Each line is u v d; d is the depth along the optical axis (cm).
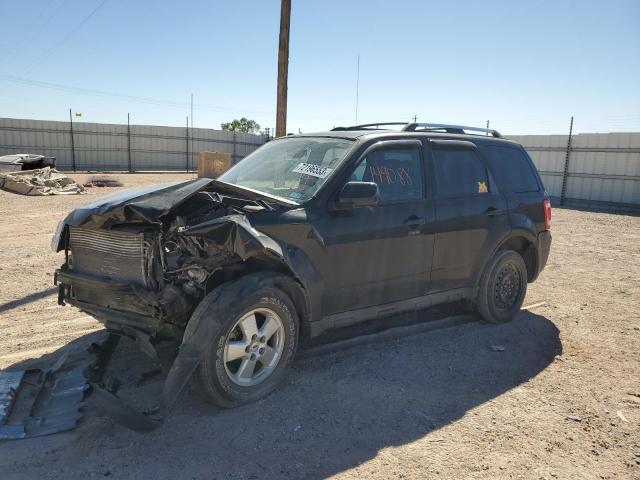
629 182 2008
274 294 372
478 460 316
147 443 322
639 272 848
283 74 1252
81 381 372
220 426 343
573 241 1174
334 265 411
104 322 392
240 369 365
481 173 541
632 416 377
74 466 298
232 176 490
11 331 495
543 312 620
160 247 359
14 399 360
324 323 416
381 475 299
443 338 517
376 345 490
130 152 3953
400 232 450
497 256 546
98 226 371
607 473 310
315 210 402
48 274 713
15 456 305
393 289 457
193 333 344
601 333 552
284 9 1229
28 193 1802
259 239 352
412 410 374
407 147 479
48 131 3628
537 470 309
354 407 374
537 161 2300
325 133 491
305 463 308
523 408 383
